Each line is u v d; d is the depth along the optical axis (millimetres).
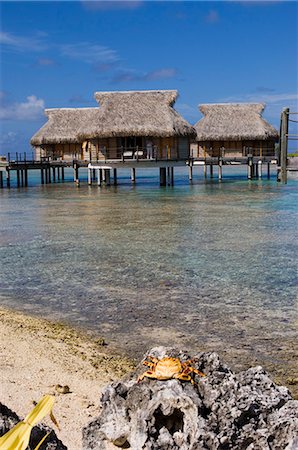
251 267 12859
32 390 6168
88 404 5809
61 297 10758
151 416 3941
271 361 7488
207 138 44719
